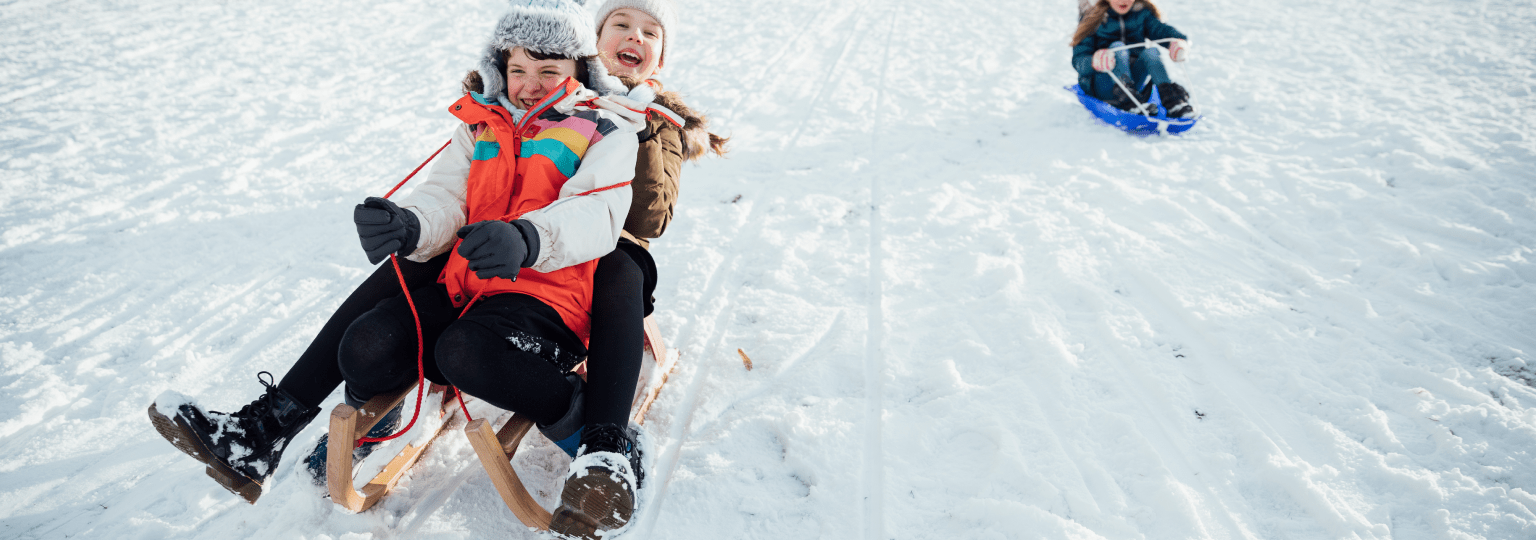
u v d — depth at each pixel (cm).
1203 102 432
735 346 231
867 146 391
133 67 532
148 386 221
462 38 636
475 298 153
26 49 568
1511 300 231
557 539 155
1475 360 208
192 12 688
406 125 438
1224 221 294
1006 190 331
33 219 322
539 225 142
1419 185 307
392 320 144
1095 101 398
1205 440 186
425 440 186
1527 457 175
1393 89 429
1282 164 338
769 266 279
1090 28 406
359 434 148
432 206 158
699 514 169
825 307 250
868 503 171
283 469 185
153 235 311
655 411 202
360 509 164
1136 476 175
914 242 292
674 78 527
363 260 293
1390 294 241
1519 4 599
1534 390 196
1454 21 566
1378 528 159
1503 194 290
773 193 338
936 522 166
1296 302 240
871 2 781
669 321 244
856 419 198
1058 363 214
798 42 625
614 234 157
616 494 135
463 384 140
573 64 169
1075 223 298
